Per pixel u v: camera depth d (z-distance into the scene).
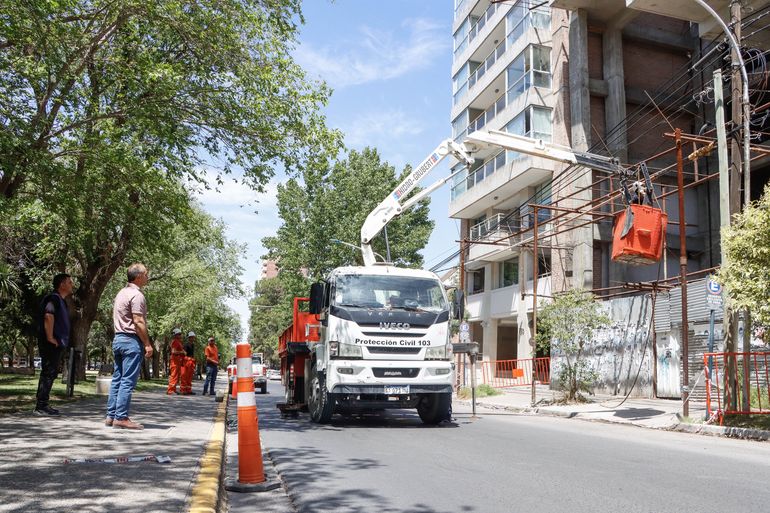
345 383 10.37
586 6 27.25
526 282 31.34
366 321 10.54
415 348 10.72
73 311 21.23
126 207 14.09
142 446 6.37
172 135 11.28
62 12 10.62
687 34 29.05
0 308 22.27
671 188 26.69
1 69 10.73
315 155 12.30
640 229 12.32
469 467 6.71
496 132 15.14
